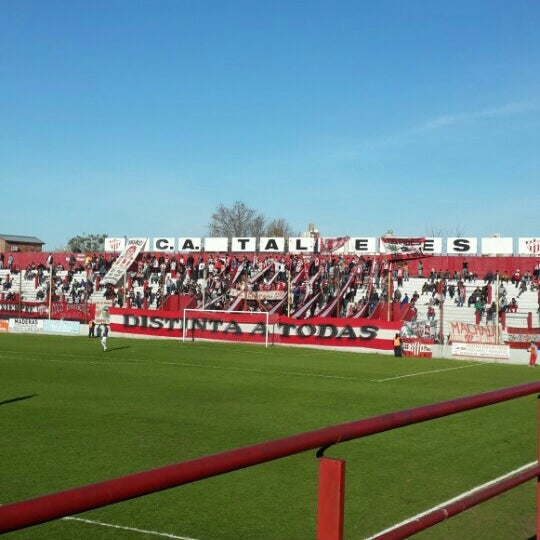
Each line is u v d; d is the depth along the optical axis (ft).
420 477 41.39
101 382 87.30
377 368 113.09
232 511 34.17
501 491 17.28
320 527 11.75
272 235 367.86
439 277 183.83
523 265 186.70
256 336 157.69
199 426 57.72
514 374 108.88
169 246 211.00
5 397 73.26
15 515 7.79
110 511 33.63
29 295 205.98
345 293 182.19
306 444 11.27
